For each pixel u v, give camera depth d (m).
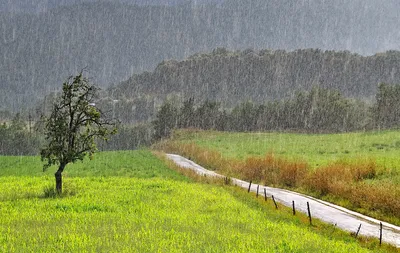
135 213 23.08
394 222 26.55
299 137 96.75
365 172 38.44
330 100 142.00
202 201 29.11
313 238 19.33
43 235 16.45
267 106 162.00
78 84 29.98
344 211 30.19
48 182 38.75
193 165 68.50
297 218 25.95
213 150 77.62
